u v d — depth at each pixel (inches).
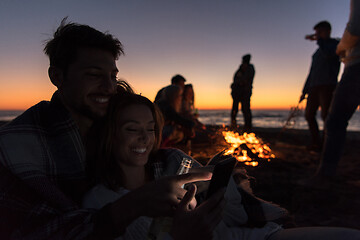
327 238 39.7
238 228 46.1
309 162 177.2
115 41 41.1
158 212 31.2
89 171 41.6
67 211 34.3
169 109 139.8
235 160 36.4
